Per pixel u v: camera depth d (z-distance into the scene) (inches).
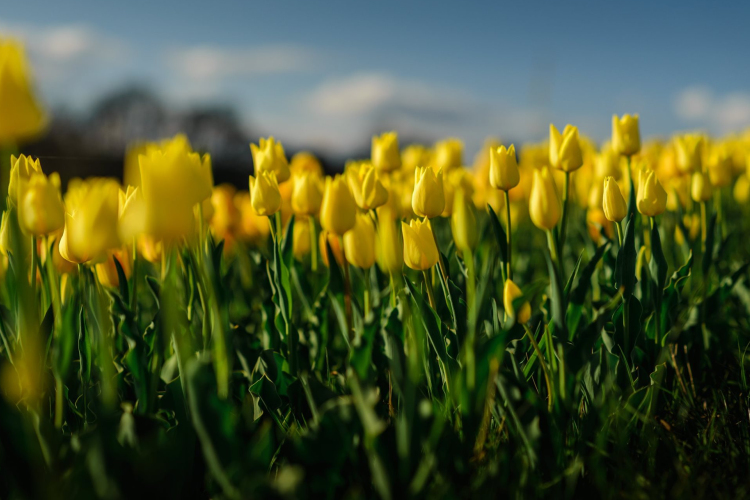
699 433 42.8
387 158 56.9
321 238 55.3
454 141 66.1
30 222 35.8
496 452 38.5
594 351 43.7
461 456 35.4
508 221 43.7
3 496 34.7
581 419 41.0
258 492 31.6
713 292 52.0
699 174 53.3
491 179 43.4
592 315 51.1
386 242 39.7
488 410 38.5
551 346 38.4
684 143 54.9
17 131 29.7
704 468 40.1
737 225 97.8
